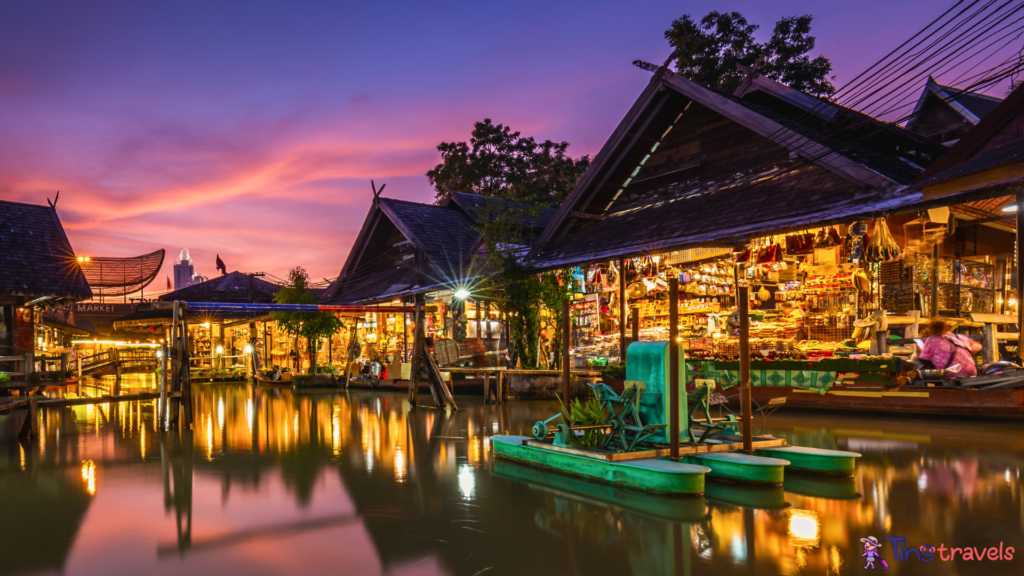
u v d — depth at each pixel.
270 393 22.45
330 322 28.00
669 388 7.80
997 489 6.52
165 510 6.48
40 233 22.53
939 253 14.46
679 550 5.00
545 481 7.54
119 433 12.59
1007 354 14.73
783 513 5.90
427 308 16.38
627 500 6.55
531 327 19.02
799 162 14.14
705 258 16.09
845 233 12.71
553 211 27.34
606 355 19.03
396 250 27.33
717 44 33.22
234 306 13.77
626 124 17.62
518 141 46.47
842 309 15.55
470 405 16.45
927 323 13.88
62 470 8.70
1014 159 9.20
